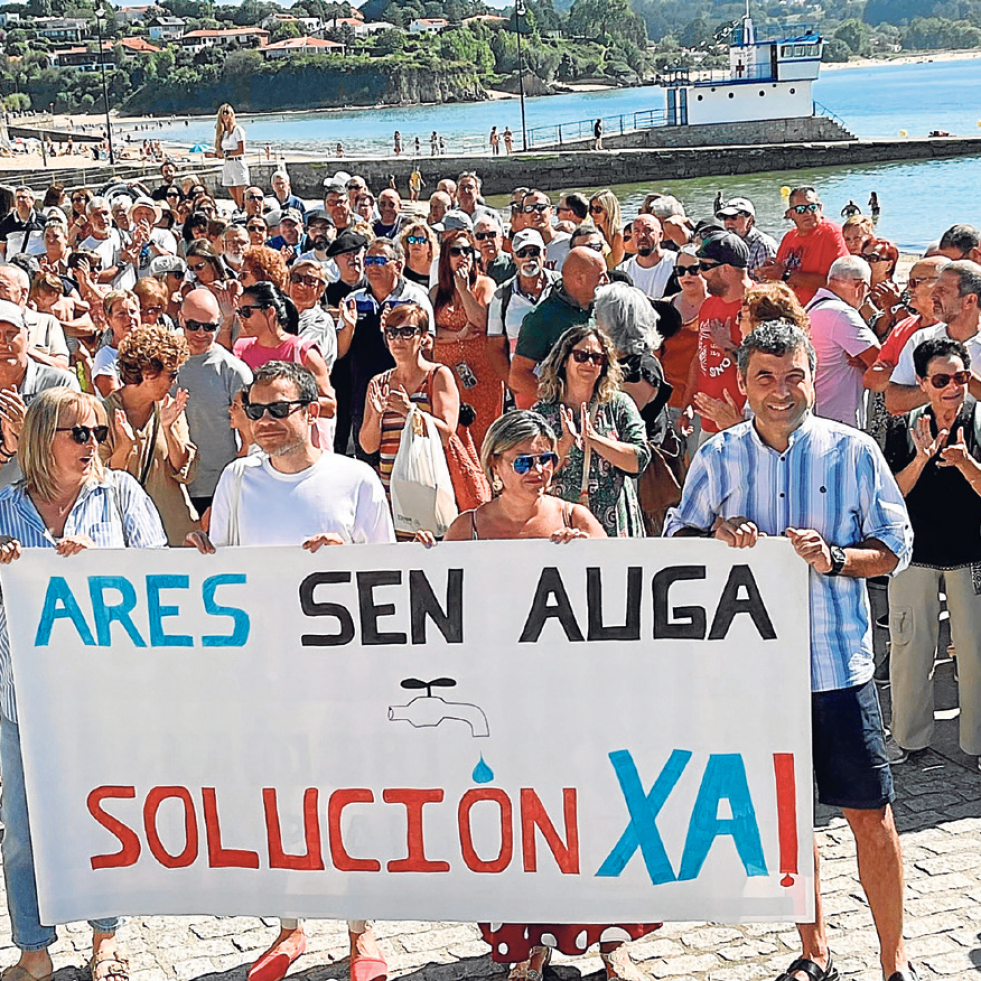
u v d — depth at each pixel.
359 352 8.02
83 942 4.68
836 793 3.99
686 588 3.93
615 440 5.06
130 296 7.50
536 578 3.98
